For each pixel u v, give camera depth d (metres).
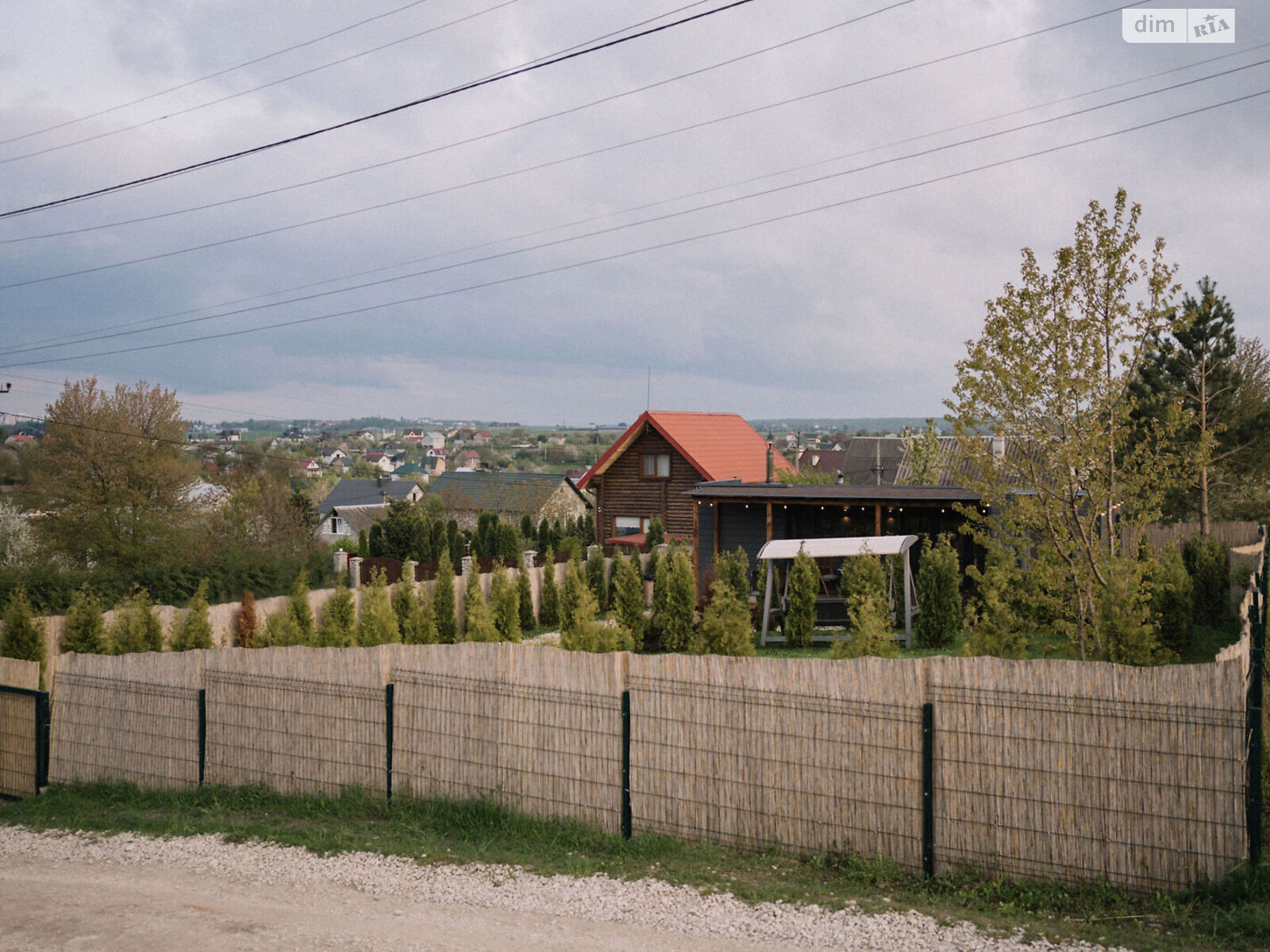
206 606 17.52
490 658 10.37
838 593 23.14
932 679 8.28
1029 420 13.82
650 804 9.48
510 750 10.23
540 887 8.34
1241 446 33.44
